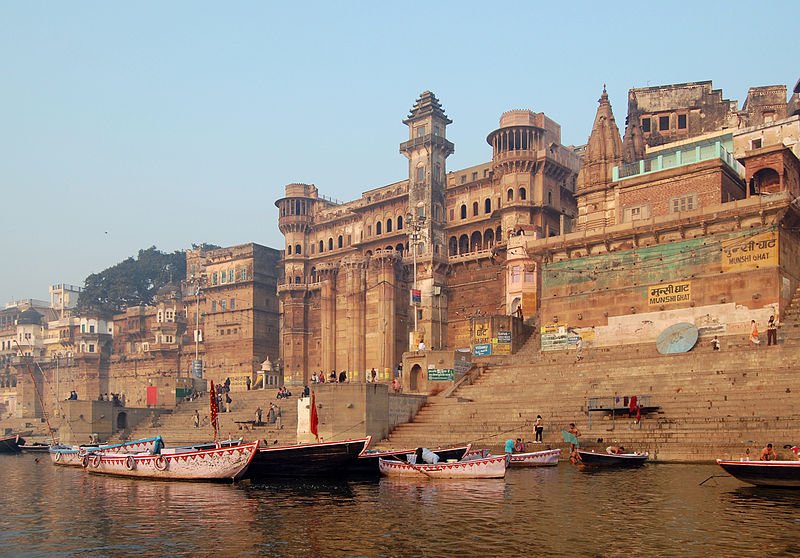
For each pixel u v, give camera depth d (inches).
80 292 5477.4
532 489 1015.0
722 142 2308.1
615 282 1971.0
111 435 2593.5
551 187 2886.3
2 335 5206.7
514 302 2549.2
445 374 1993.1
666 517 774.5
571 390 1694.1
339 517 821.9
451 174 3184.1
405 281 3088.1
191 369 3981.3
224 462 1169.4
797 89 2177.7
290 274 3641.7
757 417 1311.5
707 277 1809.8
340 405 1724.9
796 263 1812.3
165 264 5551.2
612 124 2449.6
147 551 675.4
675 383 1542.8
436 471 1165.1
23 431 3545.8
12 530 796.0
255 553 656.4
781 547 632.4
